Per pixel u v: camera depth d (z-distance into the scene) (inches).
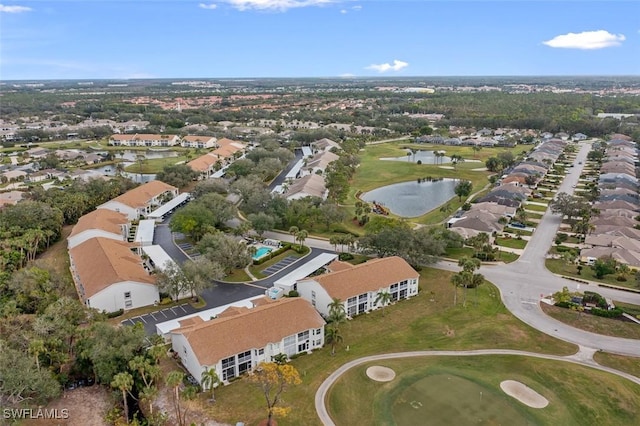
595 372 3240.7
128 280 4173.2
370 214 7027.6
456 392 3063.5
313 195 7298.2
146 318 4042.8
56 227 6028.5
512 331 3799.2
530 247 5674.2
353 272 4281.5
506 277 4825.3
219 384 3164.4
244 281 4771.2
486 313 4099.4
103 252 4675.2
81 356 3129.9
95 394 3120.1
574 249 5546.3
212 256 4768.7
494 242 5812.0
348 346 3646.7
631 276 4817.9
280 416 2837.1
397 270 4468.5
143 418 2896.2
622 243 5418.3
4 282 4197.8
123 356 3004.4
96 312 3786.9
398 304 4333.2
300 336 3540.8
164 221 6766.7
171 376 2682.1
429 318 4052.7
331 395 3051.2
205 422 2810.0
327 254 5319.9
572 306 4101.9
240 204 7347.4
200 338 3208.7
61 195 7194.9
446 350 3575.3
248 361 3321.9
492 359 3442.4
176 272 4313.5
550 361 3390.7
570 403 2960.1
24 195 7303.2
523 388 3105.3
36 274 4175.7
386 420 2817.4
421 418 2832.2
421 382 3174.2
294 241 5959.6
